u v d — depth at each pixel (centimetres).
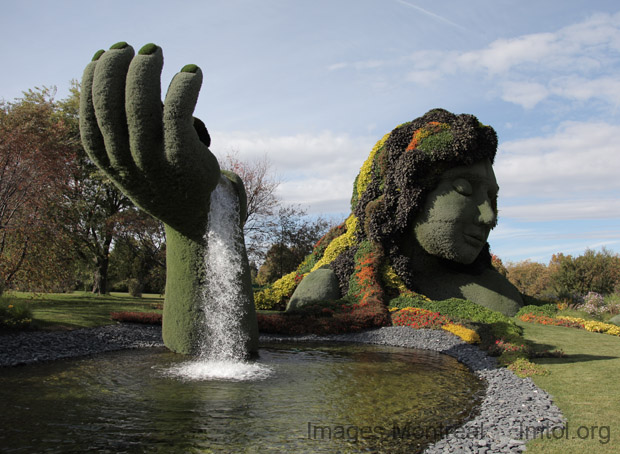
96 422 565
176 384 761
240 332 1014
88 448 486
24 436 516
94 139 865
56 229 1870
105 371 841
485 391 760
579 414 584
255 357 1041
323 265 1883
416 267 1802
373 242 1750
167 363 922
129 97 821
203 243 998
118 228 2577
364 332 1420
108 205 2841
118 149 842
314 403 670
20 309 1141
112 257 3166
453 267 1841
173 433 534
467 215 1681
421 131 1712
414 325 1415
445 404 676
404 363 1001
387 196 1744
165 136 841
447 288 1791
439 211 1680
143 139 828
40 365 880
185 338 995
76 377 790
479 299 1758
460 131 1656
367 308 1527
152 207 921
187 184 883
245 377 829
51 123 2027
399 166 1703
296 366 945
